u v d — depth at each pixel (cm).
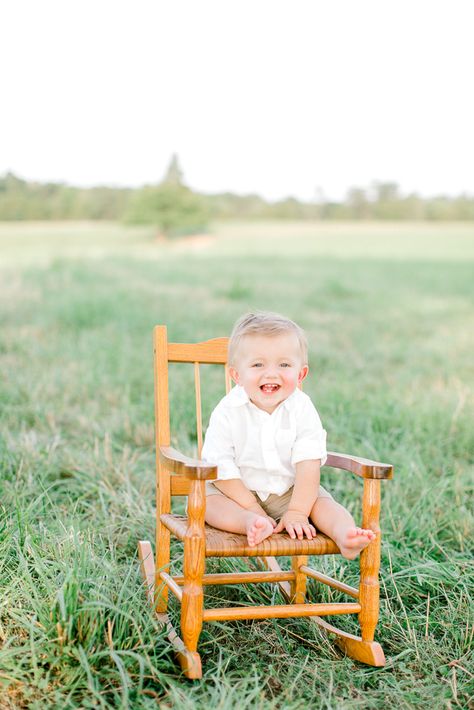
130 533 398
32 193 8131
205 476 268
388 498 450
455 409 644
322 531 301
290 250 4041
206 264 2719
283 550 280
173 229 6309
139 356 864
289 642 314
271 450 323
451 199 8106
